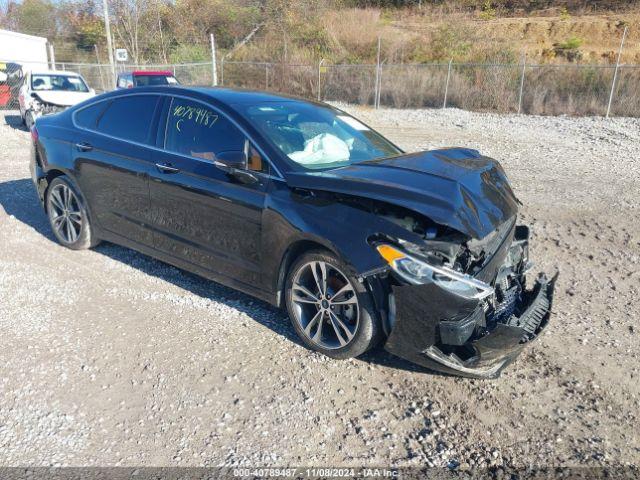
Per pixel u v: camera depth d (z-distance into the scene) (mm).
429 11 36188
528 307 3594
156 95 4723
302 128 4258
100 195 5031
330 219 3426
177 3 36312
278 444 2877
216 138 4176
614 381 3496
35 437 2891
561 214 7062
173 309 4309
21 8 45469
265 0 34562
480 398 3283
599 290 4883
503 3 35750
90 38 39281
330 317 3580
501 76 20266
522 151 11828
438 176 3465
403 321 3217
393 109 20484
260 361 3609
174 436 2918
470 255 3250
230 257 4105
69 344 3768
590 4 33594
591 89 19062
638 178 9266
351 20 30656
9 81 19656
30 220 6477
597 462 2799
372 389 3346
